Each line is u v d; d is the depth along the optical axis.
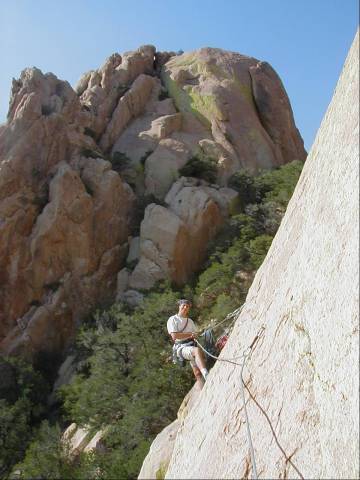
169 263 38.06
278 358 5.47
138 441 21.72
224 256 33.97
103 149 49.66
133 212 43.44
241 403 5.78
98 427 24.81
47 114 45.16
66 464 22.67
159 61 60.66
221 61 57.44
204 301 32.28
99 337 30.36
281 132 55.62
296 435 4.66
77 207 40.28
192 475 6.04
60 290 39.09
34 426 29.91
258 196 43.38
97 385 25.94
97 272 40.62
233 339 7.04
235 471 5.24
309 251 5.24
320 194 5.29
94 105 51.66
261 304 6.54
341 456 4.00
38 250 39.22
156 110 53.22
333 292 4.49
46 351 37.84
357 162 4.51
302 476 4.38
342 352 4.23
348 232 4.43
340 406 4.14
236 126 52.22
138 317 28.86
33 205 40.44
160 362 26.19
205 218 40.38
